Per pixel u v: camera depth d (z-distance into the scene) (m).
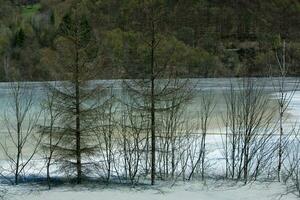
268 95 44.09
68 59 16.28
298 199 14.51
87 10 105.75
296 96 47.03
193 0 141.88
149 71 16.41
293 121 29.14
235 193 15.23
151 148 17.22
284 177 17.17
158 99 16.38
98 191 15.34
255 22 151.25
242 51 121.06
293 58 56.22
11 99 47.81
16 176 16.41
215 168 18.75
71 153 16.25
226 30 146.88
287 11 156.00
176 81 17.05
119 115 23.56
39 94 32.12
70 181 16.47
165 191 15.41
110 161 17.91
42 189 15.56
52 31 116.00
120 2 77.00
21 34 114.19
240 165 17.00
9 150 22.45
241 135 21.44
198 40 115.06
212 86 65.44
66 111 16.17
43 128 17.22
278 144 19.97
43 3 150.00
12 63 71.00
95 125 17.81
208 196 14.93
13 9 146.75
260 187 15.88
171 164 18.30
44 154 20.38
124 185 16.11
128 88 16.45
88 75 16.34
